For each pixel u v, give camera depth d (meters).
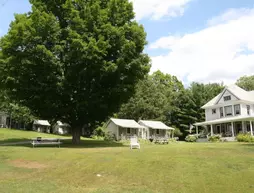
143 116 69.19
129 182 9.94
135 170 11.76
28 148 20.81
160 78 92.81
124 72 24.81
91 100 24.47
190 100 63.03
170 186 9.33
